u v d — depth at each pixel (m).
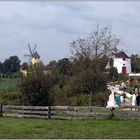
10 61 162.25
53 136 21.41
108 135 21.58
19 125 26.02
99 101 44.03
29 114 31.17
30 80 37.06
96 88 46.62
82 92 46.25
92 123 26.36
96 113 28.66
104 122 26.75
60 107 30.27
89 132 22.62
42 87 37.00
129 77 77.88
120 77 79.94
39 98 37.00
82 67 47.06
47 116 30.11
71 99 43.28
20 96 37.91
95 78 46.28
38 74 37.41
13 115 31.66
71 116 29.50
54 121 28.28
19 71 39.03
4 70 161.75
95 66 46.50
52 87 38.72
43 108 30.50
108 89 47.69
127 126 24.88
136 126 24.89
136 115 27.64
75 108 29.84
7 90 43.88
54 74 43.78
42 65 39.19
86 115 28.97
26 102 37.22
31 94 37.03
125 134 21.91
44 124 26.38
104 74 47.53
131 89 57.22
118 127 24.45
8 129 24.08
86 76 46.28
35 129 24.05
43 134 22.16
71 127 24.70
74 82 46.50
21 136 21.58
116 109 31.34
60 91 43.62
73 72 48.00
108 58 47.75
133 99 39.88
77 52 49.81
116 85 59.88
